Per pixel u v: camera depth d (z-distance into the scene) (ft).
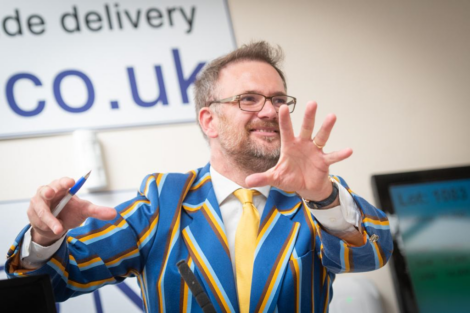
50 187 3.79
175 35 8.31
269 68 5.30
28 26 7.79
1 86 7.54
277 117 5.04
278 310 4.45
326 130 3.89
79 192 7.47
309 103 3.79
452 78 9.42
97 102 7.83
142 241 4.74
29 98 7.61
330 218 4.25
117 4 8.19
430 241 8.20
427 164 8.98
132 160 7.84
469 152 9.21
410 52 9.34
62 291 4.38
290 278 4.50
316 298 4.64
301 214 4.91
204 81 5.50
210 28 8.47
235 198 5.03
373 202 8.58
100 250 4.58
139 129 7.97
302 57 8.82
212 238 4.68
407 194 8.32
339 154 3.93
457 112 9.31
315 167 3.99
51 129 7.60
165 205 4.91
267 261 4.56
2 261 7.13
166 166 7.95
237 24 8.66
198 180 5.22
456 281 8.09
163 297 4.49
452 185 8.51
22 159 7.48
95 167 7.47
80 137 7.51
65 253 4.32
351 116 8.83
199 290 3.90
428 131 9.11
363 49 9.13
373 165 8.74
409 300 7.88
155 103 8.04
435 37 9.50
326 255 4.44
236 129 5.01
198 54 8.33
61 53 7.84
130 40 8.13
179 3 8.43
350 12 9.21
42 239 4.07
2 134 7.42
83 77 7.85
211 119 5.36
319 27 9.02
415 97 9.18
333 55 8.97
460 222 8.38
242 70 5.23
